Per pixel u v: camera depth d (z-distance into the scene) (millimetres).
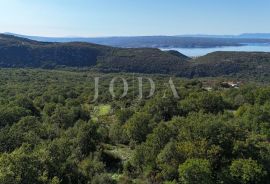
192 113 59500
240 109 63750
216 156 40594
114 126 64250
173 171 40688
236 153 41469
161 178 41688
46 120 69500
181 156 41250
